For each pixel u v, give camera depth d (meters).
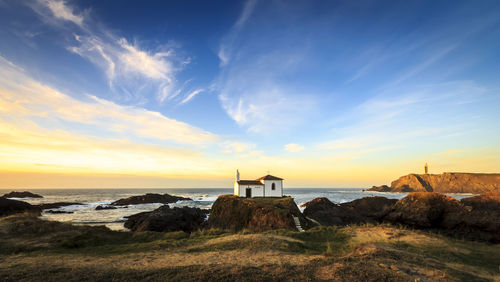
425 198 20.64
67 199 101.06
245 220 36.38
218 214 42.78
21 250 12.77
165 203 87.19
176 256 11.42
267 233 18.17
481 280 8.36
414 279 8.14
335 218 40.75
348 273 8.55
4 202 45.81
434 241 14.22
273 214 33.59
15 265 9.83
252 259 10.55
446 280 8.16
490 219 16.42
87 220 46.84
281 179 51.44
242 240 14.18
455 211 18.78
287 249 12.49
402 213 20.55
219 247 13.02
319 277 8.34
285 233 17.88
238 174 55.78
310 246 13.81
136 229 36.28
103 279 8.27
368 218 39.94
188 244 14.20
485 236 15.99
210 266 9.50
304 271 8.85
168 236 18.20
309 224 35.94
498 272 9.40
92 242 15.79
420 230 18.02
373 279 8.09
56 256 11.56
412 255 11.01
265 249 12.28
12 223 18.11
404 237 15.12
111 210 63.75
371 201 45.19
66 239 15.18
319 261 9.97
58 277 8.38
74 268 9.36
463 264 10.27
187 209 45.91
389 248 12.20
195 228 39.69
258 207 36.47
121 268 9.46
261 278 8.20
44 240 14.91
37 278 8.30
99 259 10.98
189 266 9.54
